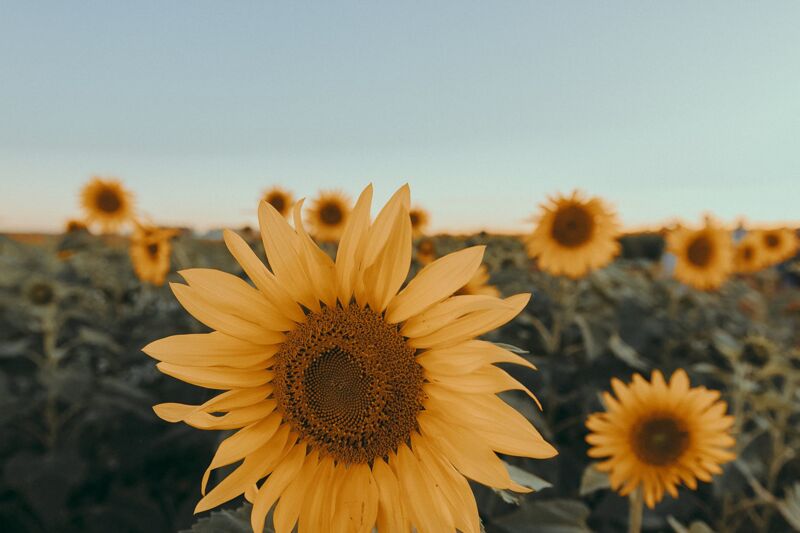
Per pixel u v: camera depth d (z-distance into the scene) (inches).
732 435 177.8
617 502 163.9
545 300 231.5
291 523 60.9
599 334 204.5
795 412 213.5
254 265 61.9
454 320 58.7
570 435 196.9
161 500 201.9
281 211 293.9
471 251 58.3
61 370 216.8
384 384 60.8
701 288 287.1
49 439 207.5
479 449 57.7
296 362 62.4
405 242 60.4
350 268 60.9
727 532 183.8
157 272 272.7
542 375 189.2
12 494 205.0
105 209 369.1
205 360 60.0
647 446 124.4
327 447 62.2
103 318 295.4
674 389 127.5
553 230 222.5
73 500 203.3
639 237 550.3
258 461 61.7
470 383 57.5
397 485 60.8
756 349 201.2
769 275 454.9
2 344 242.2
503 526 110.6
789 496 162.4
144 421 207.2
